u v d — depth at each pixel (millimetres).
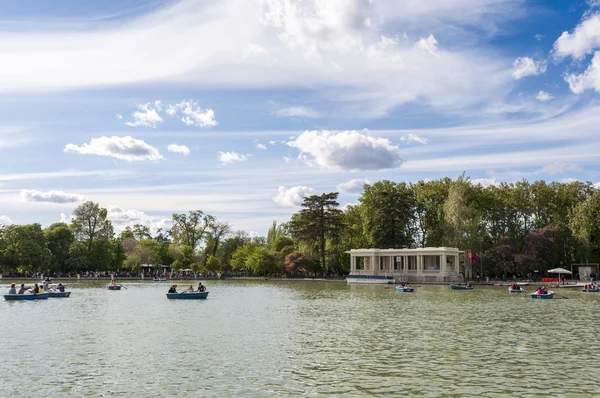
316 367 25672
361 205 135625
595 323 41844
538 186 121875
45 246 127500
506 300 64938
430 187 130250
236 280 134375
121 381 23156
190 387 22172
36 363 26719
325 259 136375
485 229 120625
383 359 27500
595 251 110188
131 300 67500
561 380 23156
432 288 92750
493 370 25016
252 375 24125
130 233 188750
